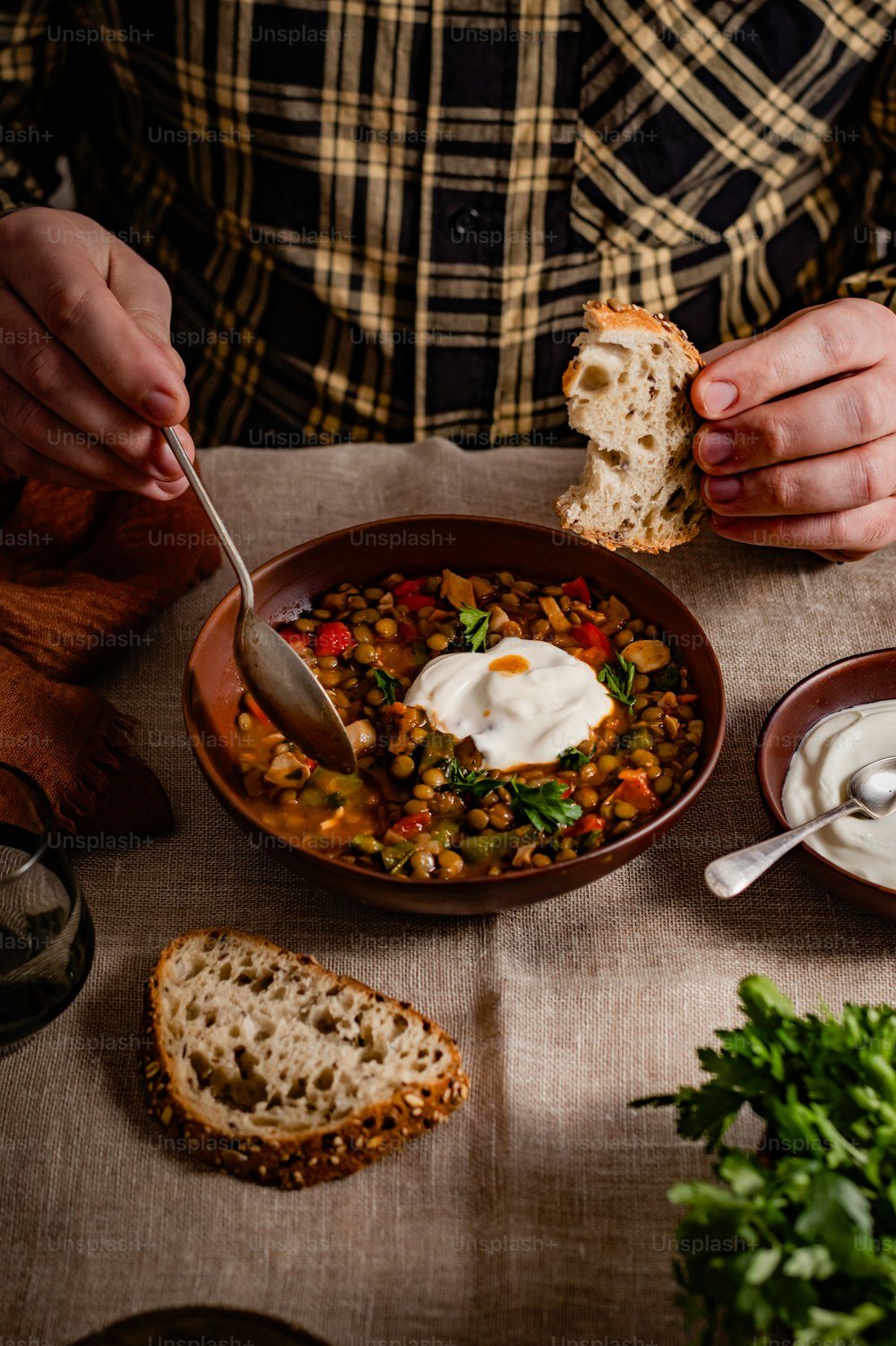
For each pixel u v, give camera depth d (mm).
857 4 823
